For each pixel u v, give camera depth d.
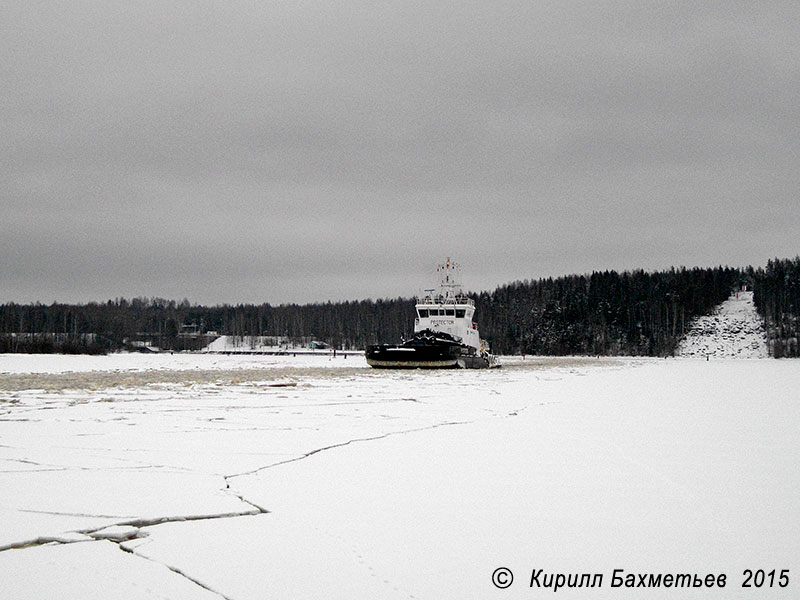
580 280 169.62
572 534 7.52
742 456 12.16
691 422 17.47
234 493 9.21
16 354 84.88
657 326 150.38
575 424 16.98
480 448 13.02
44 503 8.60
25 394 25.16
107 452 12.30
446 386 32.25
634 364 79.94
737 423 17.25
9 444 13.17
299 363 71.31
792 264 165.25
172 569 6.41
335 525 7.77
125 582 6.08
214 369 51.44
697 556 6.87
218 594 5.85
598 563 6.67
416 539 7.30
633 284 164.75
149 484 9.70
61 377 36.53
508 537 7.40
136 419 17.34
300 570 6.40
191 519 7.98
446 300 58.88
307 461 11.55
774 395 27.41
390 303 171.12
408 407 21.23
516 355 139.62
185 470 10.72
